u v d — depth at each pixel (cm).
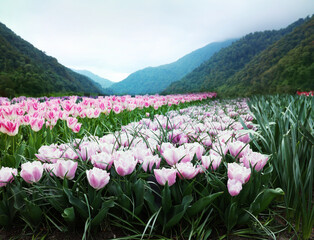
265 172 162
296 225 152
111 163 158
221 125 277
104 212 131
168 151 156
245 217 139
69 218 128
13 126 206
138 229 143
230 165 142
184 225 146
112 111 461
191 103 1232
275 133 214
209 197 127
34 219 139
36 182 144
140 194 140
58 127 349
